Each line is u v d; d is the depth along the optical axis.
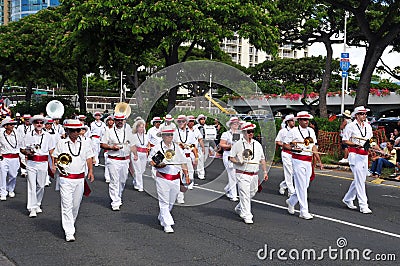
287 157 10.86
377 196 11.09
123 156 9.60
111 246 6.85
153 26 18.06
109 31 20.03
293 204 9.05
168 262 6.11
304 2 21.34
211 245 6.91
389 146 14.75
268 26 20.56
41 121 9.01
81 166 7.38
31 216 8.78
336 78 46.12
